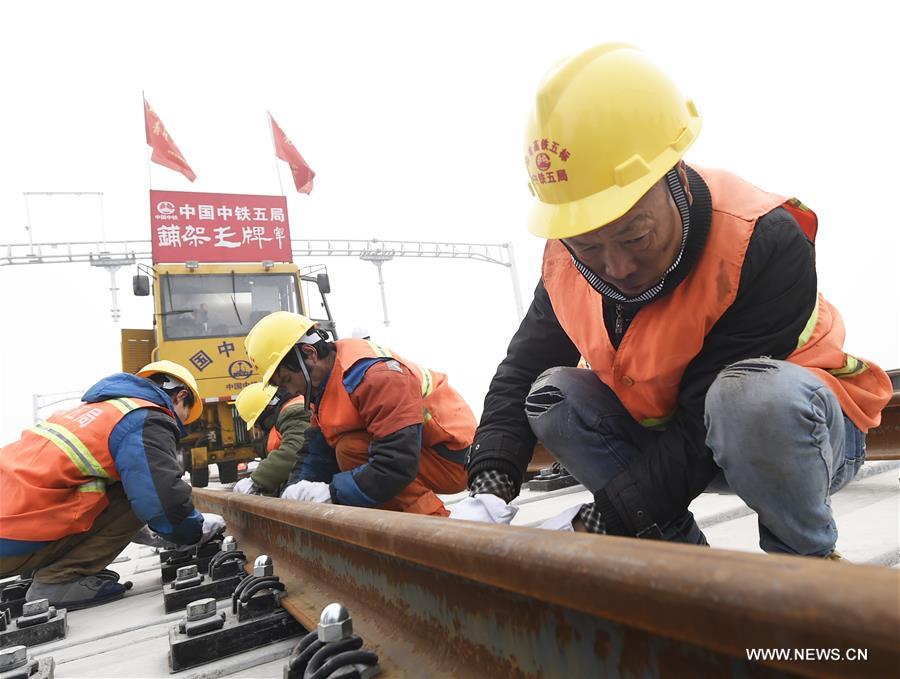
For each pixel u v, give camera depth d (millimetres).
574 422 1649
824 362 1378
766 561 510
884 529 1811
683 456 1352
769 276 1278
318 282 8352
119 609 2361
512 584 795
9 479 2479
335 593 1661
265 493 3826
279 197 10445
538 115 1315
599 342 1518
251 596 1727
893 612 388
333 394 2664
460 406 3066
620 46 1319
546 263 1705
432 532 1005
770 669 559
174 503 2508
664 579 558
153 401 2676
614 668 751
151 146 12328
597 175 1256
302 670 1188
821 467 1204
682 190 1275
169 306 7504
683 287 1331
